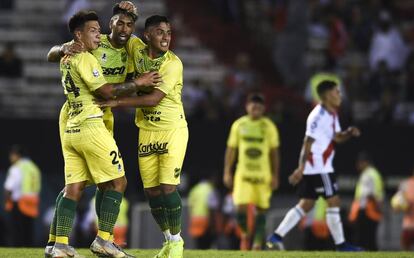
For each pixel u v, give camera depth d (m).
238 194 50.50
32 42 82.94
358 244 59.62
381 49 81.62
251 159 50.34
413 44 87.06
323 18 87.69
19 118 63.31
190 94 77.00
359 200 59.69
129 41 32.84
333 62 82.38
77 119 31.33
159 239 63.25
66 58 31.47
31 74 80.25
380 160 66.25
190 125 64.69
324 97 43.25
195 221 64.75
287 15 85.56
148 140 32.75
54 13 86.38
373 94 78.81
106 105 31.33
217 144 64.81
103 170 31.44
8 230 65.31
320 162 43.44
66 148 31.98
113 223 31.80
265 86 78.38
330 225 43.88
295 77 82.94
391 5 89.88
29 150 63.25
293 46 83.38
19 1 86.38
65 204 31.77
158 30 31.98
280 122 64.94
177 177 32.72
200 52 83.81
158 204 33.53
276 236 44.91
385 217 69.00
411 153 66.44
